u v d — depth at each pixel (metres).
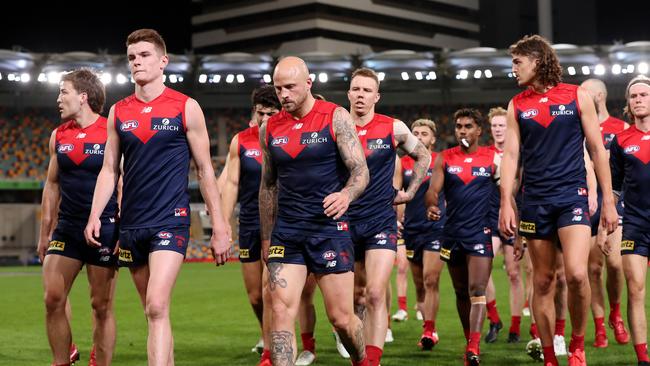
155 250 5.83
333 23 79.25
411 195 7.82
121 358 9.05
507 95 47.00
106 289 6.79
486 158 8.65
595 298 9.16
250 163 8.23
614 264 9.12
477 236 8.40
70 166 6.79
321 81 45.47
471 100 47.22
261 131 5.96
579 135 6.85
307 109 5.78
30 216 42.38
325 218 5.68
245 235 8.32
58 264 6.74
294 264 5.73
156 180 5.91
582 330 6.95
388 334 10.12
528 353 8.27
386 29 81.62
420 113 47.47
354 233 7.07
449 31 84.31
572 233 6.72
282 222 5.78
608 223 6.81
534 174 6.91
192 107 6.00
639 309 7.38
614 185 8.03
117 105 6.05
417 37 83.38
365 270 7.33
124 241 6.00
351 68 45.09
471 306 8.16
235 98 47.19
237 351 9.62
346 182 5.82
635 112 7.62
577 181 6.80
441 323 12.05
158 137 5.91
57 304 6.73
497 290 17.89
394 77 45.38
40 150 44.38
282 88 5.65
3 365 8.48
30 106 45.22
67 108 6.88
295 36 79.81
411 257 10.38
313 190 5.70
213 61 44.31
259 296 8.45
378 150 7.34
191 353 9.44
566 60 43.31
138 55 5.98
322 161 5.68
